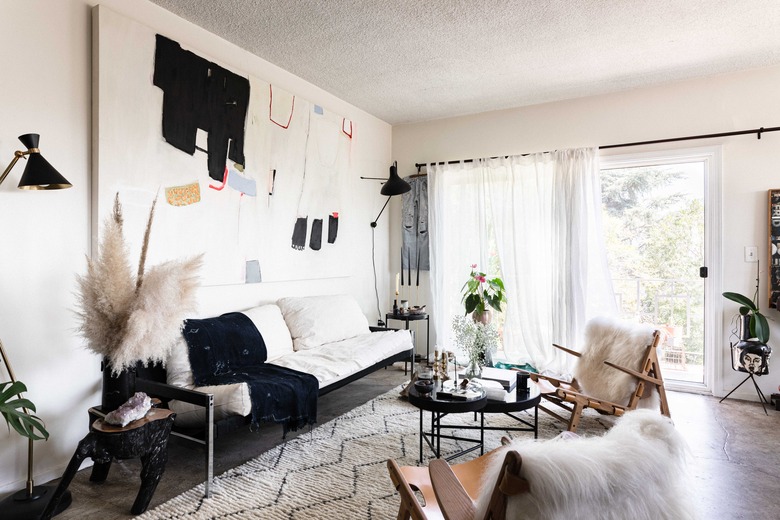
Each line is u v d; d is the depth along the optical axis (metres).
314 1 2.75
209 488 2.09
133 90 2.59
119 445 1.89
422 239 5.11
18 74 2.14
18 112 2.14
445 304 4.89
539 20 2.96
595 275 4.21
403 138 5.29
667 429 1.05
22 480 2.16
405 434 2.86
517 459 0.91
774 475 2.38
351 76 3.91
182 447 2.64
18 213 2.14
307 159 3.97
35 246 2.21
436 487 1.25
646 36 3.17
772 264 3.57
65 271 2.32
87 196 2.43
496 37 3.20
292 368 2.91
